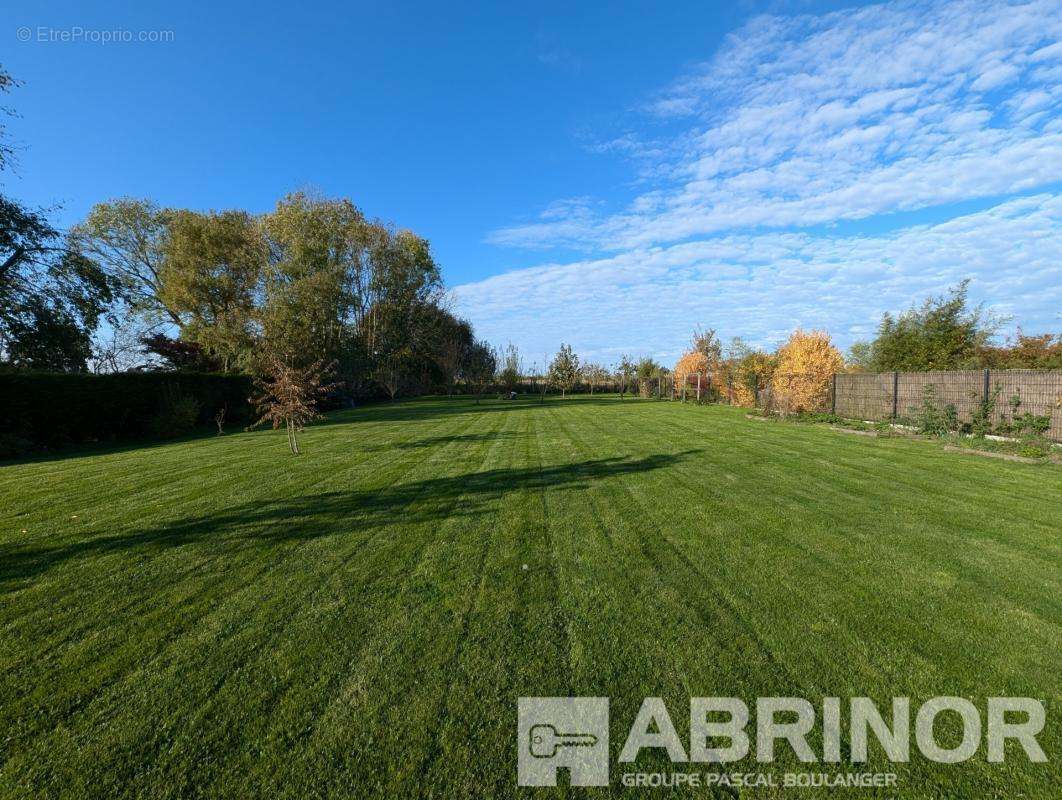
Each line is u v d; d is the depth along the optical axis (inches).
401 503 241.3
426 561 167.9
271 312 930.7
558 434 512.1
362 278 1336.1
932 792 77.0
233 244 1072.8
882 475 290.8
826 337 672.4
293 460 369.7
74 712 96.0
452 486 275.9
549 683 102.7
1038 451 338.3
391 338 1405.0
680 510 223.0
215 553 177.9
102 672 108.4
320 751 85.3
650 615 129.1
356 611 133.9
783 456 359.6
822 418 605.0
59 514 230.5
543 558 168.9
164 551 180.7
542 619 127.9
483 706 96.1
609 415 749.9
